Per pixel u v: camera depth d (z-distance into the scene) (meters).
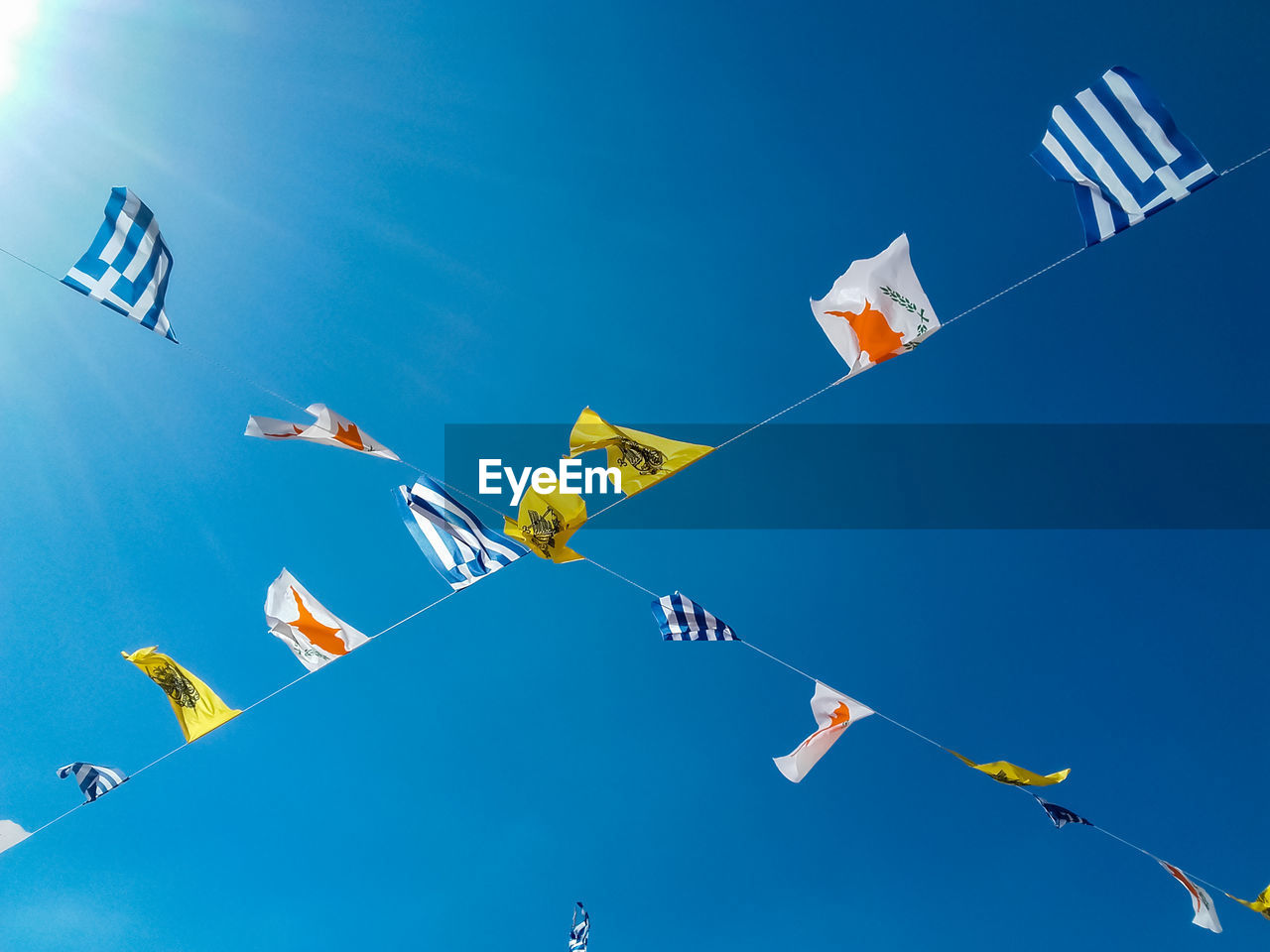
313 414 2.67
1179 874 3.15
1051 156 2.33
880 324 2.53
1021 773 2.83
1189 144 2.21
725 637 3.08
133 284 2.42
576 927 4.12
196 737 2.89
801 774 3.00
